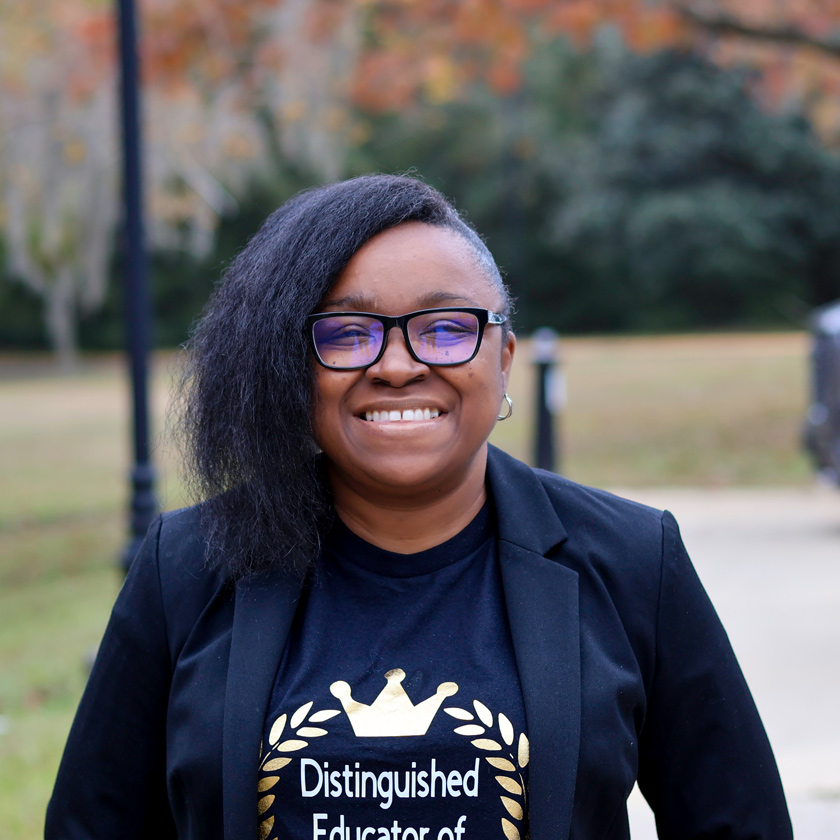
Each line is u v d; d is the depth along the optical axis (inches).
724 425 470.9
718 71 1167.0
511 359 68.9
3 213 440.1
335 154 454.9
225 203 452.1
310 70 416.5
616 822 62.4
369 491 63.3
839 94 512.1
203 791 59.6
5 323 1267.2
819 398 296.5
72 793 64.9
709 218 1219.9
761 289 1307.8
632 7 411.8
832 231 1249.4
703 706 63.7
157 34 398.3
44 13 399.5
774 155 1209.4
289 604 62.0
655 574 63.5
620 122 1244.5
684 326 1346.0
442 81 461.1
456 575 63.6
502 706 58.4
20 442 560.1
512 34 419.8
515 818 57.5
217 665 61.5
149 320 207.3
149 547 66.2
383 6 427.2
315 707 58.7
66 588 284.5
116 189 426.6
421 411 61.8
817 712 166.4
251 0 402.0
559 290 1379.2
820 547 283.1
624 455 429.1
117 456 510.9
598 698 59.2
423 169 1300.4
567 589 61.9
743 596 238.1
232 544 62.3
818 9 414.0
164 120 420.5
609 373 658.2
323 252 61.2
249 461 61.7
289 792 57.9
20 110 407.5
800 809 131.9
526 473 66.8
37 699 191.8
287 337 61.3
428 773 57.4
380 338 61.0
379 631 61.5
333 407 62.0
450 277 62.1
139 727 64.9
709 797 63.9
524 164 1291.8
